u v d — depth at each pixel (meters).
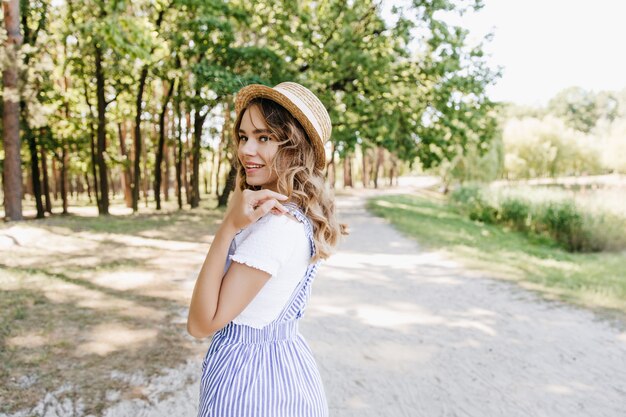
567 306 6.42
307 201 1.33
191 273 7.71
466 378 4.18
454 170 36.31
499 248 11.75
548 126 58.25
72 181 38.03
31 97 15.75
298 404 1.32
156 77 20.56
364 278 8.06
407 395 3.85
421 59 17.97
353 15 16.86
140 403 3.44
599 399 3.83
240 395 1.27
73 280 6.86
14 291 6.09
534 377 4.22
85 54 17.42
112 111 23.70
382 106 18.39
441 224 17.11
